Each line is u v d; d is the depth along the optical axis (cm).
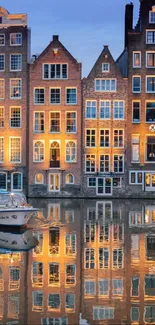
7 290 2061
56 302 1931
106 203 5219
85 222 3725
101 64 5922
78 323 1747
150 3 5875
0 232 3309
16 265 2428
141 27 5891
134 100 5903
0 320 1766
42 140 5938
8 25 5941
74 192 5891
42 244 2908
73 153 5922
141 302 1934
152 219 3888
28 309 1862
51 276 2250
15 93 5959
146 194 5847
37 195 5916
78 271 2327
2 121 5975
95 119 5919
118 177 5881
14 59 5956
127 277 2233
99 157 5903
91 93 5919
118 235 3192
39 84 5944
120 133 5916
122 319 1783
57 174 5922
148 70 5891
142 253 2683
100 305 1909
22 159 5922
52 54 5931
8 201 3541
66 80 5922
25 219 3416
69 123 5931
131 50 5906
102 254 2658
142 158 5881
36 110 5947
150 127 5884
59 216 4053
